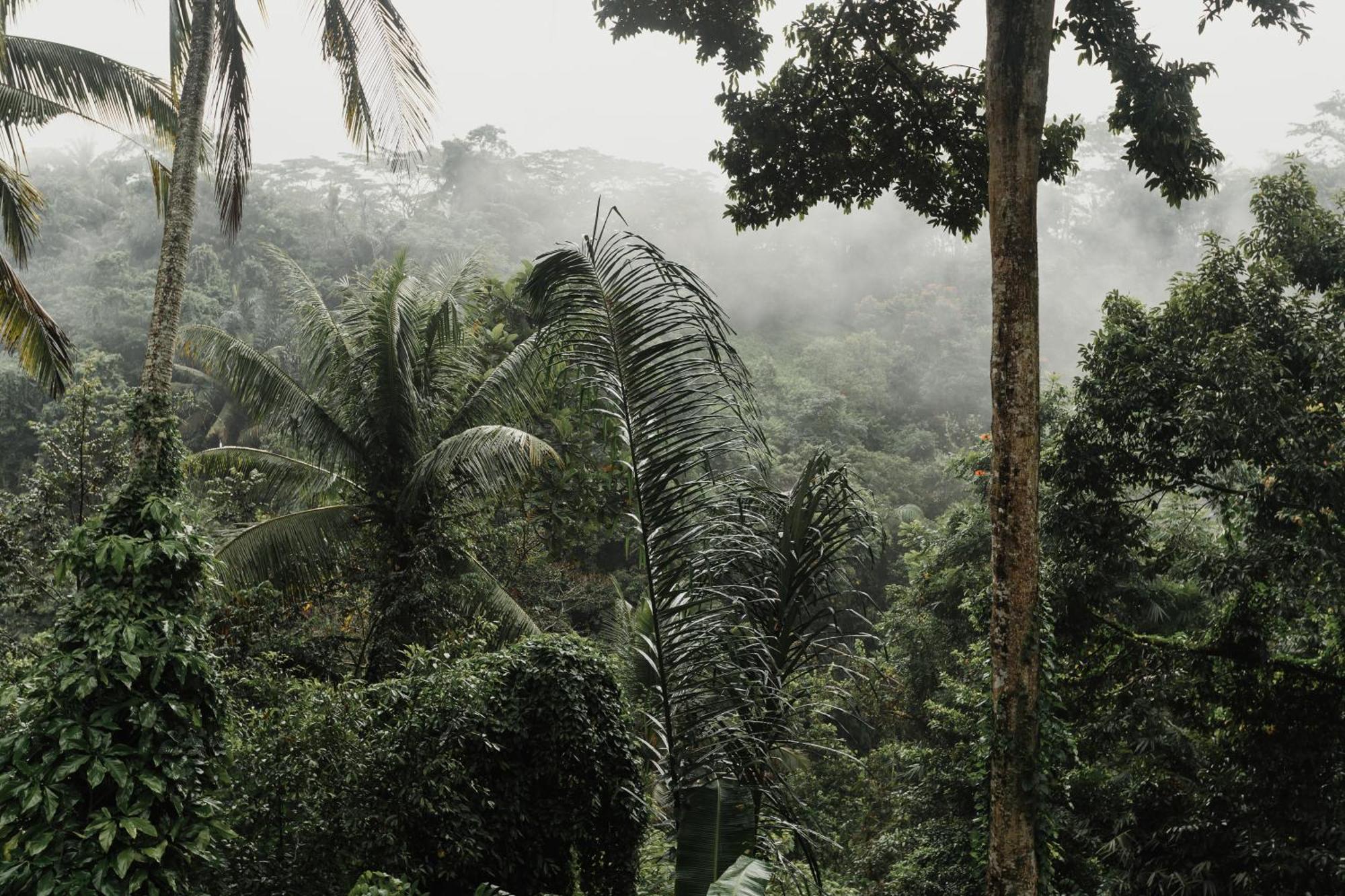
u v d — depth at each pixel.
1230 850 10.98
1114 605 12.73
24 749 4.91
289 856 5.96
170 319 6.70
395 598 12.15
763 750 6.00
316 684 6.80
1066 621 11.61
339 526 12.48
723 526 6.10
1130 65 8.34
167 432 6.10
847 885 13.61
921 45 9.14
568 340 6.03
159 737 5.20
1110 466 11.29
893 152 9.57
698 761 5.89
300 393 12.59
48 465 23.75
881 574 29.64
